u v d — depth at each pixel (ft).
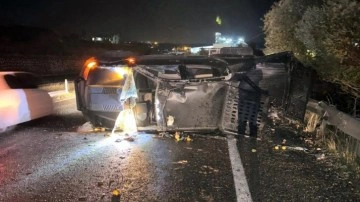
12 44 126.11
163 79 25.90
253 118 26.16
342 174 18.88
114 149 23.50
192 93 26.12
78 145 24.57
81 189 16.47
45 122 32.89
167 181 17.56
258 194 15.97
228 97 26.07
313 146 24.93
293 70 26.86
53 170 19.20
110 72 27.58
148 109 27.40
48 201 15.08
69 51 156.76
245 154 22.57
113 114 27.61
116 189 16.49
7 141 25.77
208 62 26.86
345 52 25.90
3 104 28.27
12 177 18.08
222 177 18.20
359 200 15.51
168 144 24.85
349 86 30.04
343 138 24.36
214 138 26.61
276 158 21.80
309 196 15.83
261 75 26.35
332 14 26.14
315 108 29.73
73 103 48.42
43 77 101.81
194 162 20.76
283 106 26.96
